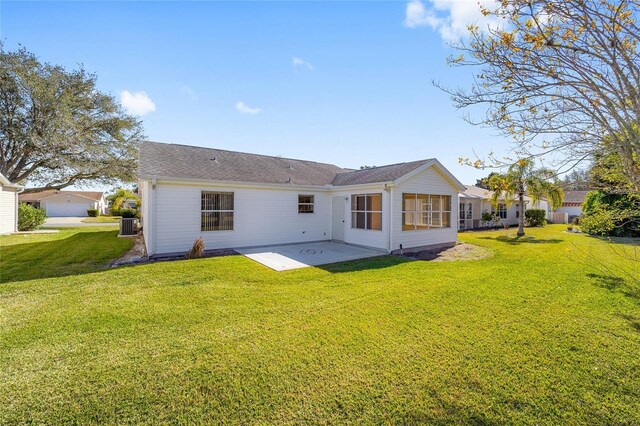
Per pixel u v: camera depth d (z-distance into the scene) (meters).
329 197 14.00
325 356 3.45
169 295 5.64
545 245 12.80
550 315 4.70
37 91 18.97
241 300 5.39
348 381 2.98
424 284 6.48
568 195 30.39
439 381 2.98
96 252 10.55
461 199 21.28
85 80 21.66
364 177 12.95
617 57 2.50
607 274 7.36
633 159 2.70
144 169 9.80
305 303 5.24
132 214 17.08
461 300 5.40
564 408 2.62
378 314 4.73
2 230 16.27
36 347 3.62
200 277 7.01
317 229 13.58
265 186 11.73
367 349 3.62
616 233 15.40
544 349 3.63
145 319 4.49
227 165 12.40
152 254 9.41
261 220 11.90
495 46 2.84
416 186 11.77
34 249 11.15
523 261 9.24
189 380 2.99
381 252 10.92
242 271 7.66
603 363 3.33
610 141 2.83
